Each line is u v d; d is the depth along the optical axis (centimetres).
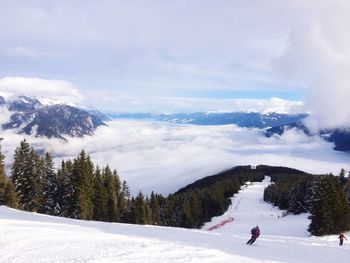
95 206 7094
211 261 2384
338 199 6306
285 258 2798
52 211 6750
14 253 2166
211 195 12938
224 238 3647
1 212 4269
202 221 11519
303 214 9944
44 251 2248
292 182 13375
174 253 2480
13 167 6438
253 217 10912
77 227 3459
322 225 6303
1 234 2645
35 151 6544
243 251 2906
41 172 6581
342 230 6291
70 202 6656
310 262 2767
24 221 3388
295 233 7162
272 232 7438
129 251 2400
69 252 2258
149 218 8250
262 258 2689
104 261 2098
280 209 12169
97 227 3691
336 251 3428
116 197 7762
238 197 16225
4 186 6044
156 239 3075
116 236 2977
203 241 3234
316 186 6569
